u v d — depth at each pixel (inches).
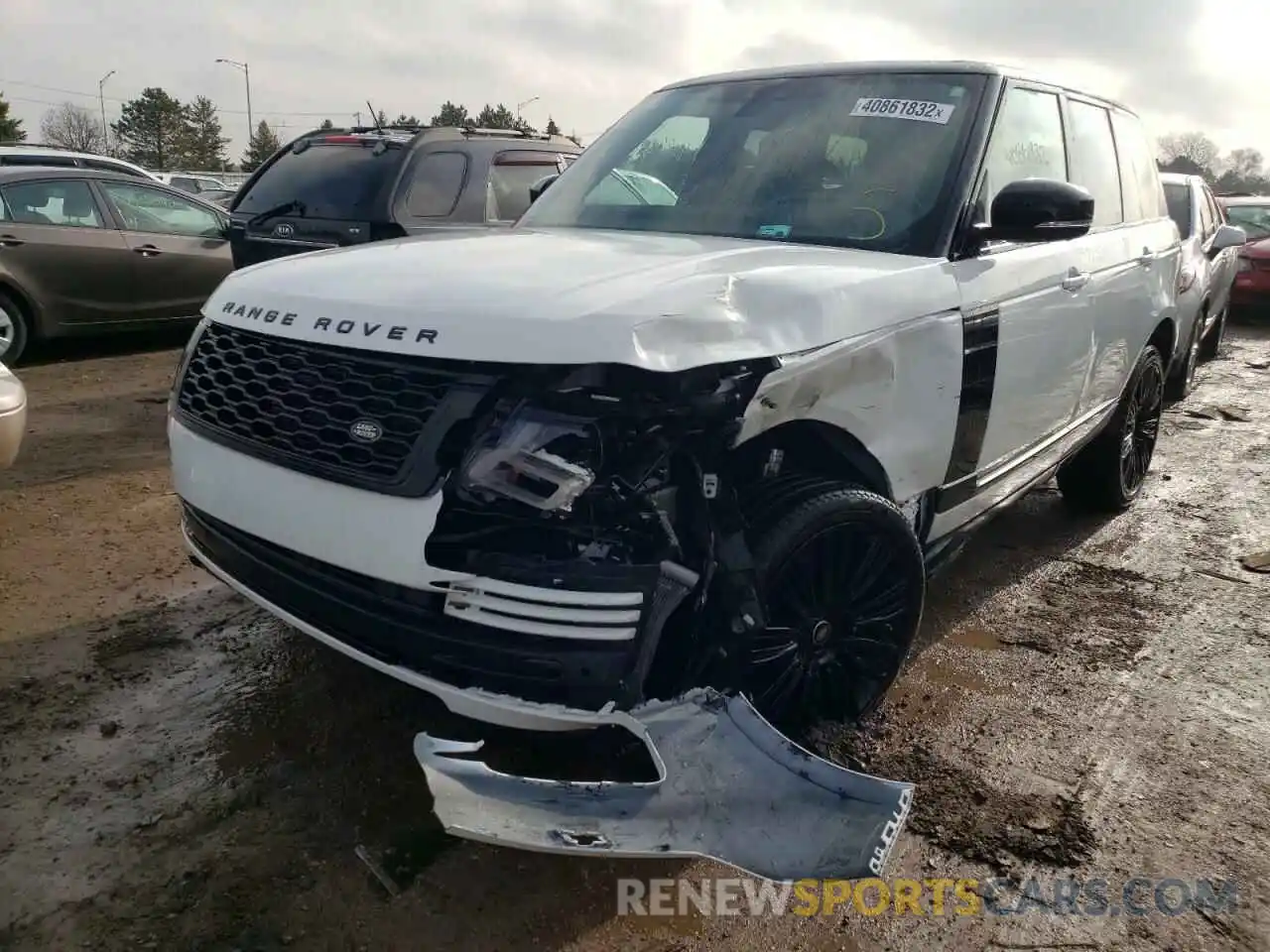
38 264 332.2
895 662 121.6
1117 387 196.4
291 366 104.3
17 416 179.8
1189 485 249.4
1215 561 197.2
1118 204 192.9
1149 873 106.3
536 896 100.1
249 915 95.7
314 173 297.4
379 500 93.4
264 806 111.9
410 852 105.3
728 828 89.3
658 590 91.5
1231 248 425.4
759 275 104.6
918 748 127.3
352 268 113.9
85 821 108.4
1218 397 358.6
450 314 94.3
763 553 102.5
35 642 147.0
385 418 95.0
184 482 116.5
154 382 323.6
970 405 129.5
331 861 103.6
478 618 90.1
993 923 98.9
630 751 102.3
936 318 119.9
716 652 99.6
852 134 145.0
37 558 177.2
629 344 87.8
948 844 109.7
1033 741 130.2
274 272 119.6
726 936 96.4
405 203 281.0
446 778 84.8
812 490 108.7
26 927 93.2
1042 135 159.5
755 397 95.7
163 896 97.8
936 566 140.6
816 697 114.5
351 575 97.5
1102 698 142.0
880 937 97.0
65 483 218.8
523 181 316.8
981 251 134.9
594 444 90.4
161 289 364.2
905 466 119.1
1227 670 151.6
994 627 165.0
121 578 170.6
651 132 165.0
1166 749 129.6
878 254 127.0
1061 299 152.3
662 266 108.2
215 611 159.2
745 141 151.8
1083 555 199.2
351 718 129.2
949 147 138.1
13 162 514.0
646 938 95.8
